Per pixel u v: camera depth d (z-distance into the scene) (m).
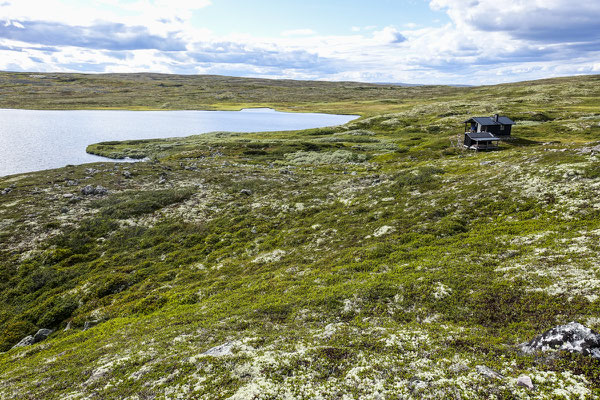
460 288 21.00
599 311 15.49
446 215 36.16
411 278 23.14
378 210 42.09
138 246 42.53
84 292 33.09
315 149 111.19
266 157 102.50
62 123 165.50
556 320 16.09
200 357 16.81
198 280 33.22
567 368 12.49
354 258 29.69
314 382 14.02
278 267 32.66
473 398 11.84
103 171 75.25
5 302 32.84
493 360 14.01
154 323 24.19
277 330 19.98
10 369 21.50
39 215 49.03
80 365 19.23
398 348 15.91
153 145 120.50
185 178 71.19
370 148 109.12
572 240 23.30
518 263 22.38
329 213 46.06
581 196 30.62
